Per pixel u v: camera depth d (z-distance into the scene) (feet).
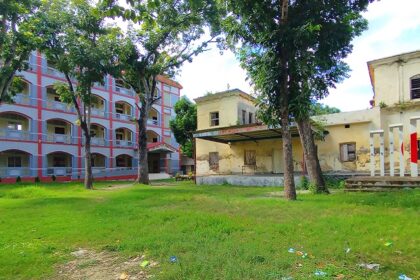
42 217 28.43
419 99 60.85
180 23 68.54
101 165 127.03
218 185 71.51
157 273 13.16
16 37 56.75
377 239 17.03
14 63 60.95
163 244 17.34
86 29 63.67
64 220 26.53
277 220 23.29
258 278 11.85
